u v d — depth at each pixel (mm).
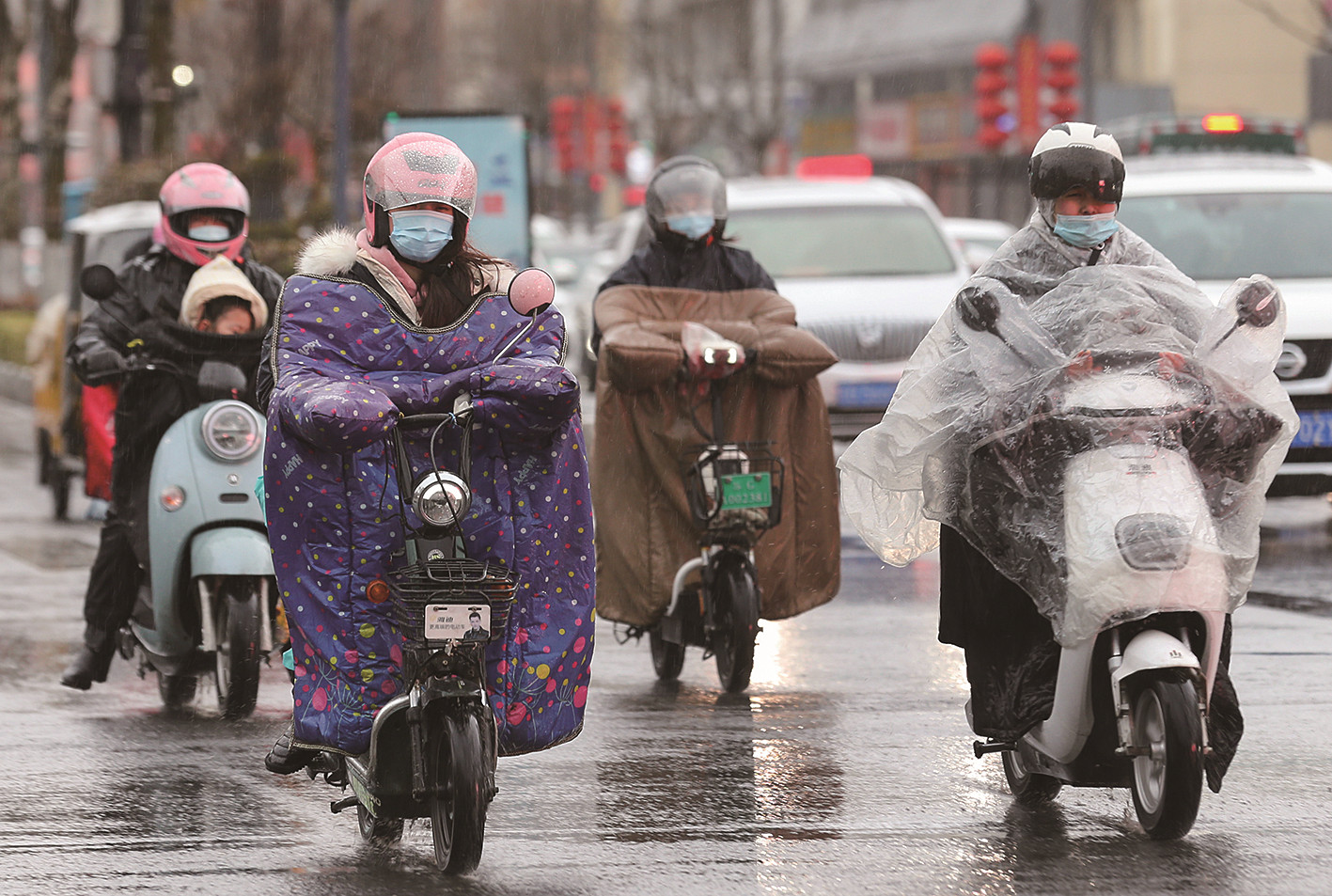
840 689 25641
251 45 94062
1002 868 17188
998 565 17594
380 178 17156
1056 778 18547
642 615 25922
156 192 76000
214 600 24031
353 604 16703
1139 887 16562
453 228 17188
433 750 16672
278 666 27984
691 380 25594
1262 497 17812
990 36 145250
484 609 16219
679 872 17203
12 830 18797
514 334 17391
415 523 16734
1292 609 30938
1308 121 137875
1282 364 38281
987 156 115000
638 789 20281
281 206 81062
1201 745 16875
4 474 53969
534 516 17219
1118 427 17312
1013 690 17969
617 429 25938
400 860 17672
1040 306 17922
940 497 18000
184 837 18562
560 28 183875
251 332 24406
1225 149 51438
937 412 18031
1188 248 41875
